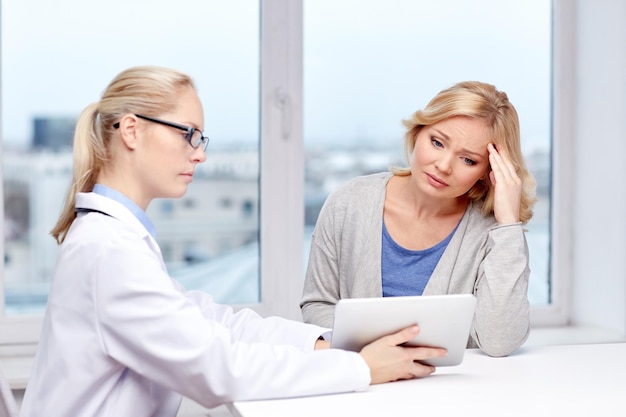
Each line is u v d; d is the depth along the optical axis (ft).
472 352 5.86
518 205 6.07
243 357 4.54
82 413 4.52
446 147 5.94
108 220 4.59
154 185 4.76
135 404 4.61
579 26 9.57
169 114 4.72
